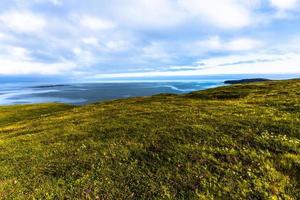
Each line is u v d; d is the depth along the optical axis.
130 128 22.77
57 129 27.66
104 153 17.45
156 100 49.78
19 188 13.85
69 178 14.58
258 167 13.84
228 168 13.93
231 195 11.82
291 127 18.23
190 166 14.52
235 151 15.64
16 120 56.44
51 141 22.55
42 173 15.59
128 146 18.19
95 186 13.50
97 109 42.44
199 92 56.12
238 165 14.16
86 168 15.61
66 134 24.16
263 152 15.22
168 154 16.17
